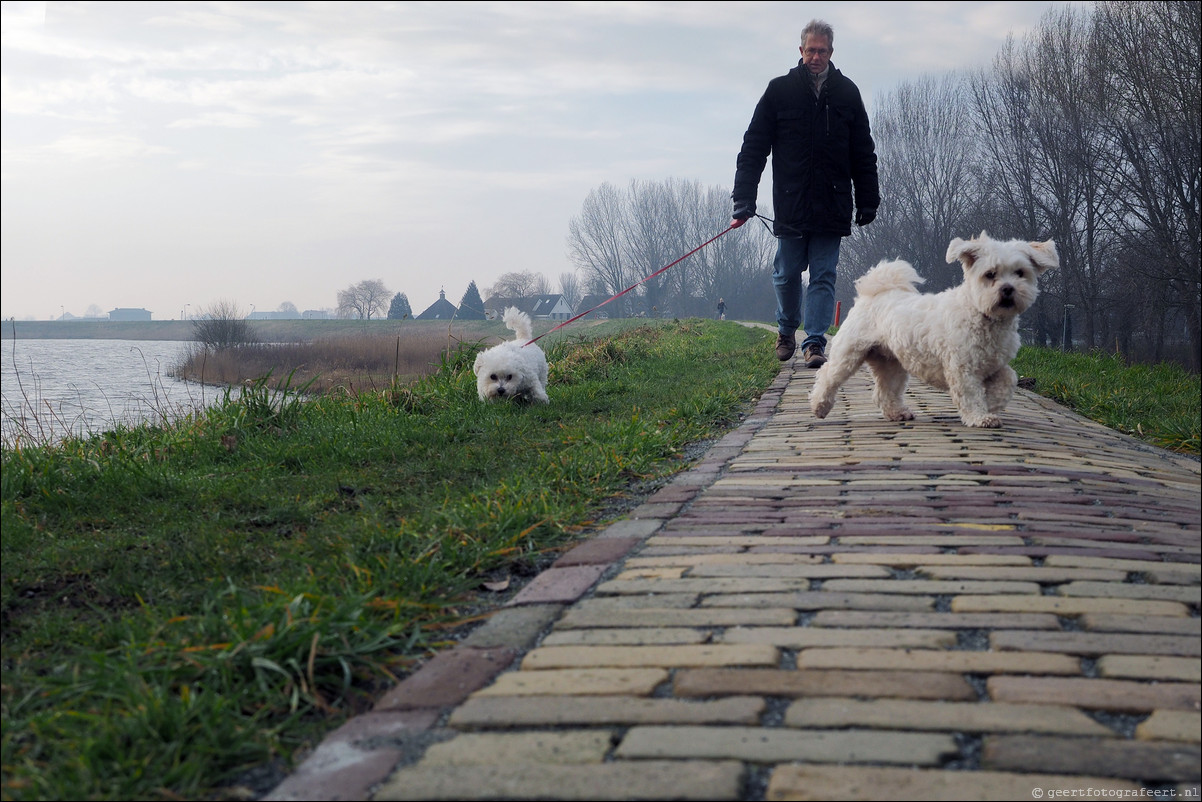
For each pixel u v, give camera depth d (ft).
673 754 5.72
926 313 18.51
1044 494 12.12
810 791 5.24
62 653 8.61
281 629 7.66
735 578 9.05
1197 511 11.35
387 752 6.03
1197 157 68.85
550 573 9.64
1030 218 98.17
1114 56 74.54
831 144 27.22
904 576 8.95
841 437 17.53
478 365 25.23
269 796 5.56
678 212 279.69
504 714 6.38
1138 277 76.95
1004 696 6.29
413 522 11.58
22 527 12.88
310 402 23.62
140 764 5.99
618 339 52.80
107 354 134.41
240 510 13.64
